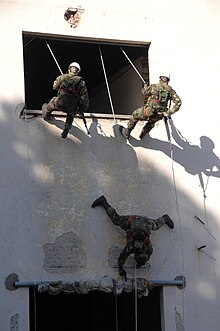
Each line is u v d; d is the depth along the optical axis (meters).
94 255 15.41
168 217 15.95
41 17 16.30
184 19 17.19
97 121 16.17
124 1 16.91
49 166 15.59
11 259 14.92
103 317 19.91
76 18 16.50
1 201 15.14
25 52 19.80
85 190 15.69
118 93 20.09
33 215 15.26
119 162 16.06
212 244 16.22
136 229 15.07
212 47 17.20
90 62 20.38
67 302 21.73
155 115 15.48
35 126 15.70
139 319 17.83
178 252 15.95
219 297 16.00
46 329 21.78
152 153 16.33
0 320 14.59
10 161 15.38
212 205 16.42
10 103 15.67
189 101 16.78
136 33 16.83
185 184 16.36
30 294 15.66
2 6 16.12
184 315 15.68
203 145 16.67
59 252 15.23
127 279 15.41
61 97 14.98
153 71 16.77
